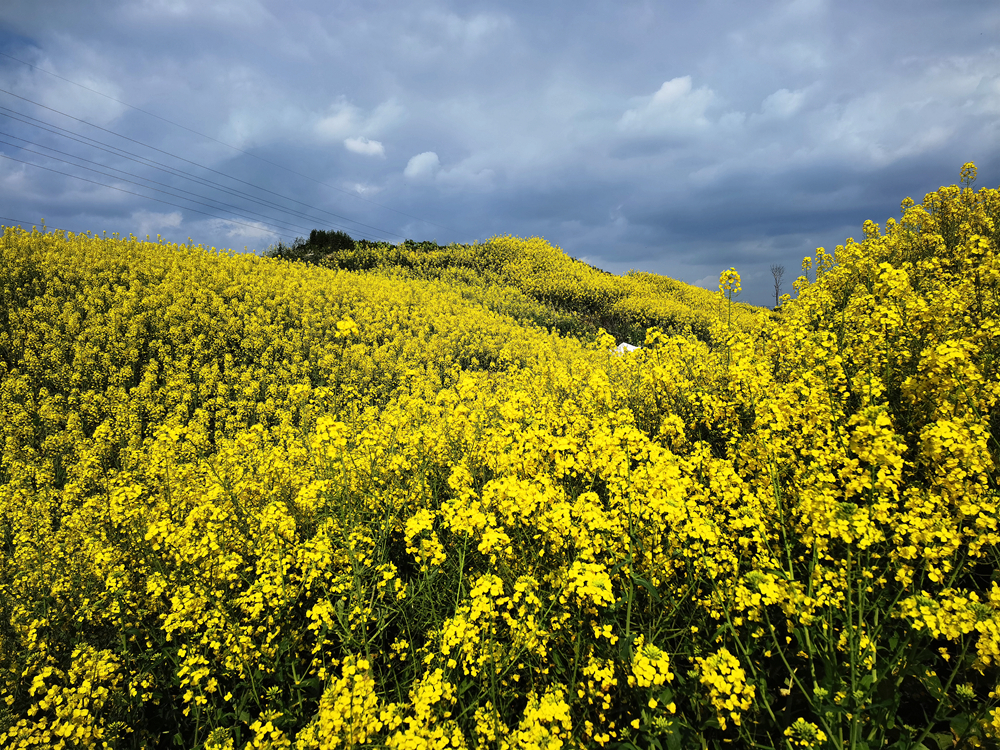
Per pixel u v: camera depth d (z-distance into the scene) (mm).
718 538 2568
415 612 3260
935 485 2768
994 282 5223
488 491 3117
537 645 2482
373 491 4320
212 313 14703
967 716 1918
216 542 3857
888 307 4473
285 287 17594
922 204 8508
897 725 2178
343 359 13211
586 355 14328
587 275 30953
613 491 3139
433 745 2102
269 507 4027
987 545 2586
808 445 3459
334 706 2287
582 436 4770
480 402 7496
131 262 17000
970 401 3330
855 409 3967
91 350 11516
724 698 2154
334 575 3455
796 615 2326
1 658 3449
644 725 2182
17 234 17219
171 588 3760
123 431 9023
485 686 2461
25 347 11477
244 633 3115
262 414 10273
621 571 2703
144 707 3285
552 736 1994
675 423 4391
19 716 3223
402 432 5090
